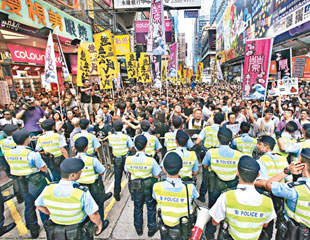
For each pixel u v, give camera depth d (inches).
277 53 322.3
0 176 222.1
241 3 1451.8
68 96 338.0
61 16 483.8
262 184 107.3
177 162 91.4
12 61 440.8
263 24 981.2
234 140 164.7
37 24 402.3
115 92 638.5
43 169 139.7
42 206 95.5
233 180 129.2
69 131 251.6
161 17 285.0
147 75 580.4
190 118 247.3
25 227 155.0
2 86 411.2
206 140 180.4
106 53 326.6
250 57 225.3
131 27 1473.9
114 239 138.0
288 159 164.2
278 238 97.7
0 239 142.3
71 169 90.0
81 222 94.0
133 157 130.0
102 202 144.3
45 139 176.7
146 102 372.2
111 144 175.3
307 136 139.3
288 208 90.2
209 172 138.5
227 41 2022.6
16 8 348.8
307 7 599.5
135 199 132.4
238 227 80.9
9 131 165.6
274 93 303.3
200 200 177.8
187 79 976.9
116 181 180.2
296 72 668.7
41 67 585.0
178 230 91.4
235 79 2015.3
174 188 92.1
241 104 306.0
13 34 373.7
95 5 839.7
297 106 294.5
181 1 747.4
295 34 685.9
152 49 295.3
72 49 575.5
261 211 78.1
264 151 124.6
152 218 134.9
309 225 83.7
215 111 249.1
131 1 761.0
